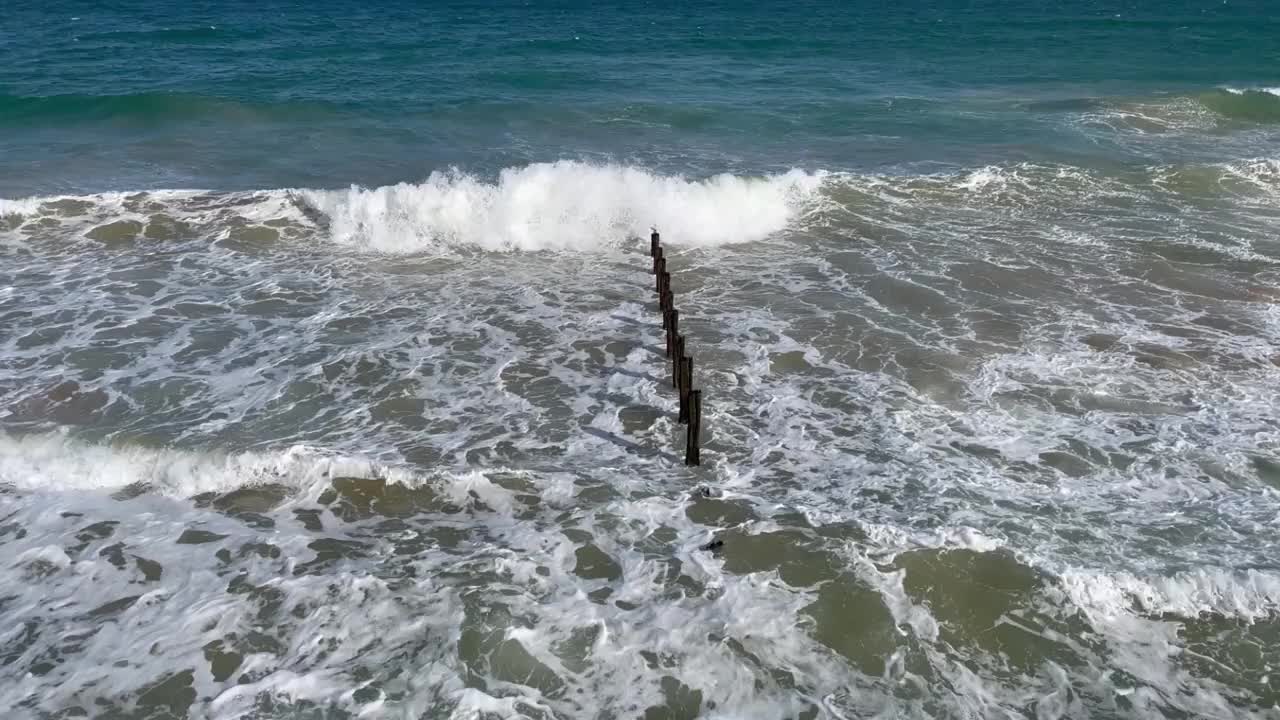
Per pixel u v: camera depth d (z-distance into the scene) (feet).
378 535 28.09
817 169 70.08
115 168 67.15
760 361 39.22
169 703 22.08
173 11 216.33
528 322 43.04
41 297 43.83
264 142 76.18
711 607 25.11
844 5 270.26
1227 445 32.58
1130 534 27.73
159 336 40.45
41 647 23.59
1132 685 22.66
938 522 28.25
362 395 36.09
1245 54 144.77
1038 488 30.07
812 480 30.68
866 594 25.45
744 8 253.03
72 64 121.08
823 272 49.14
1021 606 24.95
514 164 71.46
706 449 32.63
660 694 22.40
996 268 49.37
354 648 23.76
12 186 61.77
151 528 28.25
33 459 31.12
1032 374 37.88
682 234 54.13
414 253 51.13
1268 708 22.08
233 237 51.98
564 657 23.48
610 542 27.68
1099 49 152.05
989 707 22.09
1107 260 50.49
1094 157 73.31
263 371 37.70
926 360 39.14
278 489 30.14
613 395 36.52
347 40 154.81
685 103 93.91
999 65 131.03
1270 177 63.98
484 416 34.81
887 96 100.83
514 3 264.11
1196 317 43.42
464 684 22.63
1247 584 25.14
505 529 28.35
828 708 22.03
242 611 24.90
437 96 97.40
